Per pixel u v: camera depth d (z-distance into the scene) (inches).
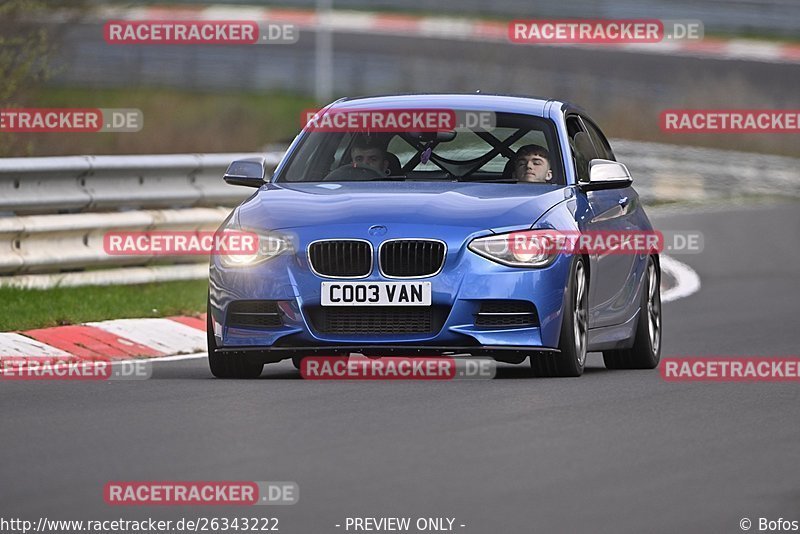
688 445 987.3
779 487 860.6
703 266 2564.0
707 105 5531.5
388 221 1269.7
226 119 5172.2
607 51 6993.1
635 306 1464.1
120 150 3629.4
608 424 1059.9
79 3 2849.4
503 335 1262.3
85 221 1913.1
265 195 1346.0
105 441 984.9
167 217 2037.4
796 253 2780.5
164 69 6284.5
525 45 7057.1
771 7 7327.8
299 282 1263.5
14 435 1008.9
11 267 1817.2
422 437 998.4
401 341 1255.5
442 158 1406.3
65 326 1593.3
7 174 1835.6
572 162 1401.3
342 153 1419.8
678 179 4279.0
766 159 4439.0
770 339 1658.5
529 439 995.3
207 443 976.9
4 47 2578.7
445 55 6806.1
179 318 1695.4
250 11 7342.5
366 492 832.3
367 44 7081.7
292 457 928.9
